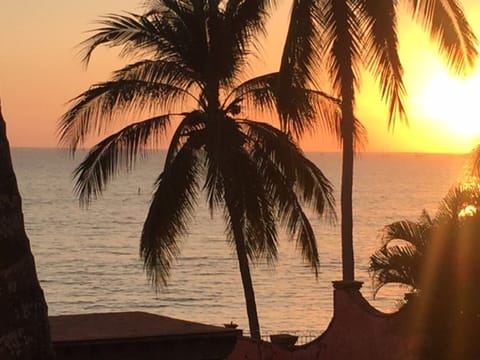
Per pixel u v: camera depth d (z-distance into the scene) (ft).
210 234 411.75
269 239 88.48
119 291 264.93
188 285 273.33
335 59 75.82
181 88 89.30
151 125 87.97
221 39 87.97
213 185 85.25
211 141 85.71
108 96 86.38
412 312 49.42
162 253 87.20
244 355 72.38
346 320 64.80
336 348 65.62
